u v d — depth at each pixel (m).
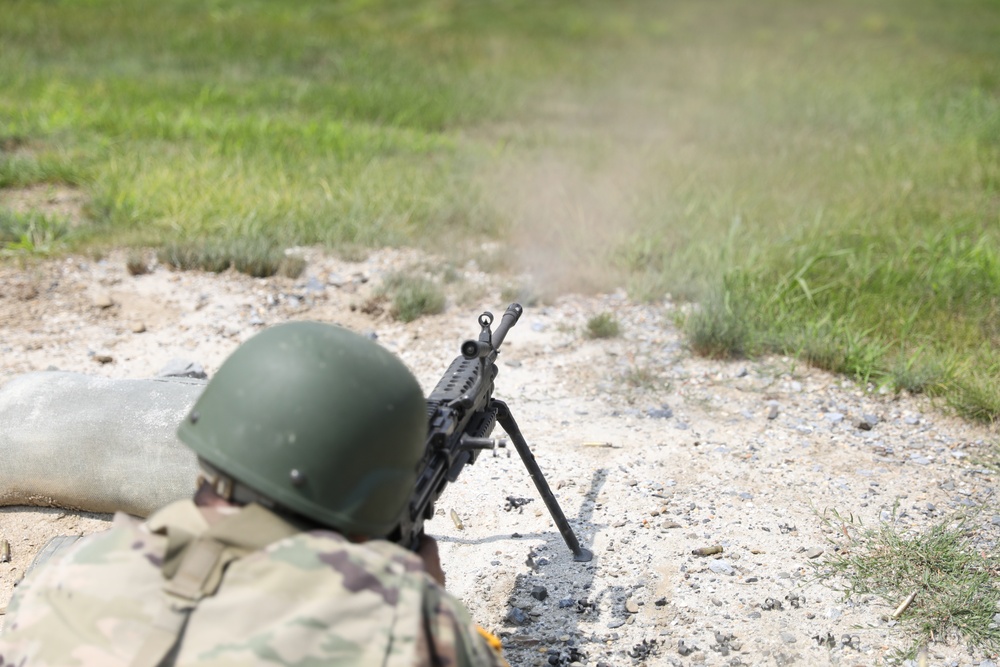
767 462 5.68
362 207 9.75
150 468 4.81
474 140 14.27
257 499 2.27
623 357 7.09
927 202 10.96
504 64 21.92
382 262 8.84
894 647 4.14
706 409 6.33
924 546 4.74
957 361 6.83
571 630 4.27
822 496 5.32
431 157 12.94
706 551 4.77
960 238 9.72
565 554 4.79
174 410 4.90
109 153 11.45
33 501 5.07
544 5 34.06
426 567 2.92
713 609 4.39
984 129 15.09
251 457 2.25
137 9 26.20
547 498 4.52
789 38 29.55
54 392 5.08
